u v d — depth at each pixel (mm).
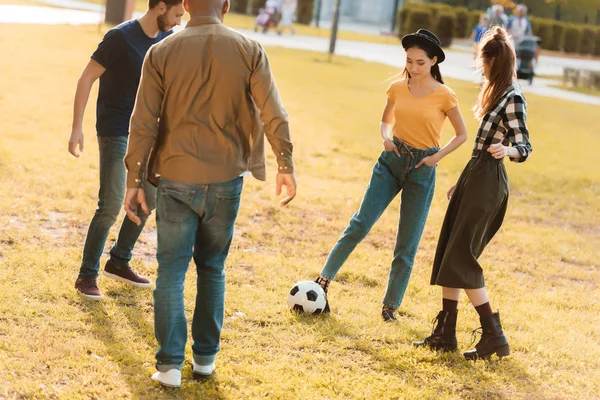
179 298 4086
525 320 5883
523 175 11898
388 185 5488
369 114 15484
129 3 22828
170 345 4102
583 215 10000
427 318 5703
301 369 4578
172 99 3951
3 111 11422
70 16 24547
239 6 36938
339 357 4863
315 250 7129
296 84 18109
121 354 4516
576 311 6336
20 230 6531
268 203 8508
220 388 4234
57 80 14430
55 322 4824
